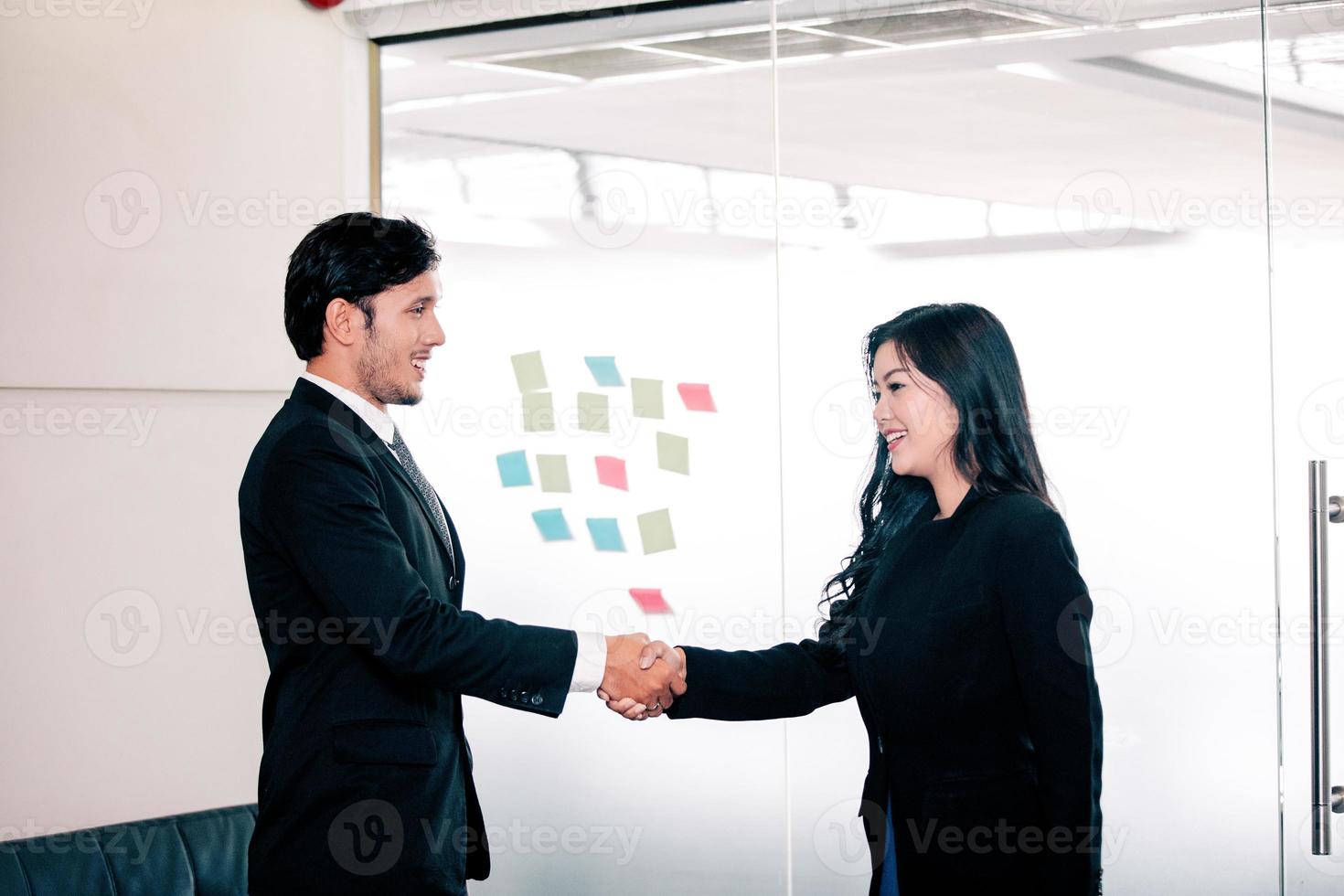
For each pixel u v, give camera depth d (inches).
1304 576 77.1
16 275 88.1
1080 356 78.8
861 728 83.3
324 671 63.7
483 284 94.6
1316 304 77.2
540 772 93.6
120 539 90.6
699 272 90.0
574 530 92.6
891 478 80.9
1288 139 77.7
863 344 82.6
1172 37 79.3
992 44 81.6
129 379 90.4
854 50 84.5
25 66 88.6
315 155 95.0
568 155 93.0
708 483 89.9
